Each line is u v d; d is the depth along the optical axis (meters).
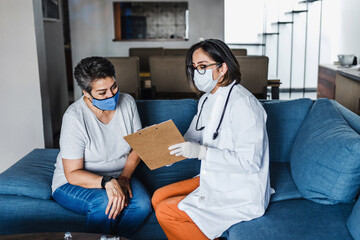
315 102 2.29
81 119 1.83
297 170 1.93
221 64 1.69
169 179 2.22
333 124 1.92
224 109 1.71
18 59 3.08
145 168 2.29
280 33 7.48
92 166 1.91
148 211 1.88
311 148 1.86
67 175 1.83
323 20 7.30
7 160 3.27
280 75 7.62
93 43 6.86
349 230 1.51
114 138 1.95
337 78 4.59
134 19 8.49
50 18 4.10
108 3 6.77
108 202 1.76
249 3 7.91
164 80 3.85
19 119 3.19
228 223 1.64
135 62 3.78
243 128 1.63
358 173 1.61
